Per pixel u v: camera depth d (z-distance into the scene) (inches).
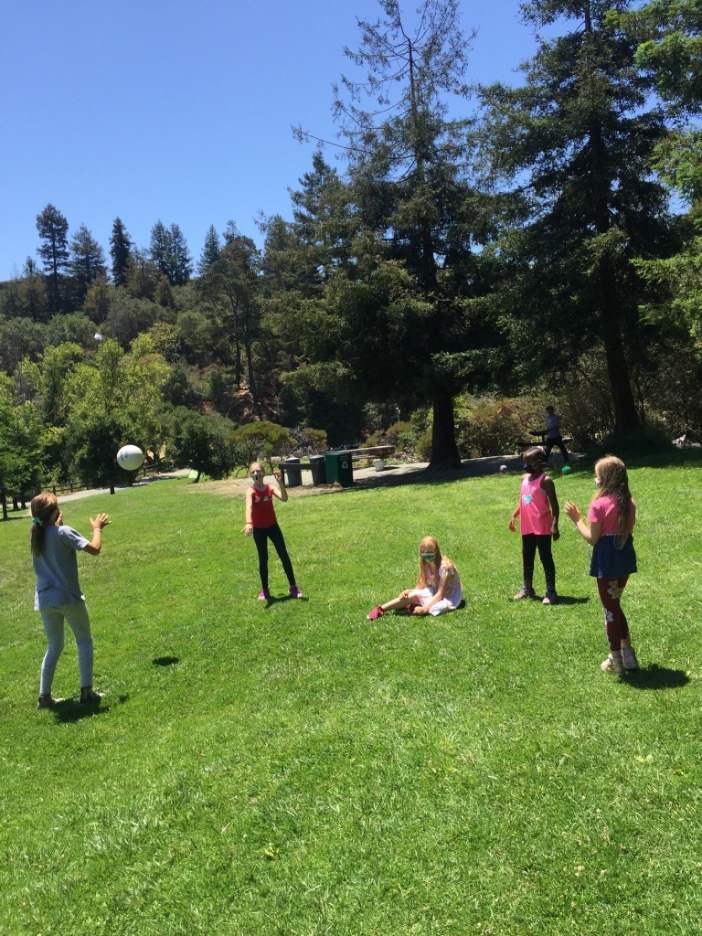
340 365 932.0
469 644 257.3
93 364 2901.1
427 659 249.6
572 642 245.1
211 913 135.7
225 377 3821.4
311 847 150.1
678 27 631.8
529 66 769.6
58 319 4680.1
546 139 737.0
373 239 917.8
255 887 141.1
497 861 137.9
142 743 222.4
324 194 1032.8
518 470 843.4
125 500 1035.9
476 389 960.3
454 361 845.2
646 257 701.9
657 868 130.9
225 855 152.2
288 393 3422.7
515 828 146.6
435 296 914.1
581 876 131.3
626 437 748.6
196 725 227.8
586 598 296.7
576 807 150.7
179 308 5334.6
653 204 737.6
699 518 408.5
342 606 332.8
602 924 120.3
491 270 884.0
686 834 138.4
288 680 252.5
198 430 1633.9
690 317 582.2
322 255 1020.5
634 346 754.2
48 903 146.5
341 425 2987.2
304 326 946.1
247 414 3570.4
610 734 177.2
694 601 271.3
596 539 210.7
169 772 192.9
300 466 1022.4
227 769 188.4
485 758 174.1
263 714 224.8
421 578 314.0
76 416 1609.3
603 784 157.4
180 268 6658.5
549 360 774.5
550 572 296.2
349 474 940.6
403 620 298.0
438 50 924.6
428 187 908.0
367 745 189.3
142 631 342.3
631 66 719.7
